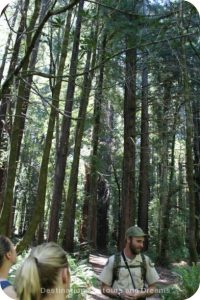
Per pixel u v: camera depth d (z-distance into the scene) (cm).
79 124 825
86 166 1642
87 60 669
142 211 1499
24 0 369
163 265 1187
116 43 621
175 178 1549
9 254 237
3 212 454
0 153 977
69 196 754
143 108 1331
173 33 496
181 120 1089
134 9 485
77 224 1870
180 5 422
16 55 461
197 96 905
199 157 1242
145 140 1395
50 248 141
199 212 1305
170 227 1455
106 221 1823
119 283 309
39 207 510
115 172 1592
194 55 760
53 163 1379
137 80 1202
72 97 862
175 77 973
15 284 139
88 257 1124
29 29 330
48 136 528
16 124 476
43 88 799
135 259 314
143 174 1512
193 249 718
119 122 1709
